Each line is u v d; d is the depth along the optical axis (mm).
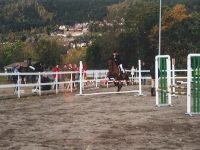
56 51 108625
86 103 19547
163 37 81938
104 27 93562
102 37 91562
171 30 81938
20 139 10586
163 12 85812
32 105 19062
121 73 26016
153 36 83312
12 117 14844
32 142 10156
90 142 10023
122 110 16547
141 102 19906
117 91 26359
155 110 16562
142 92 26750
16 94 25344
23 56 117375
